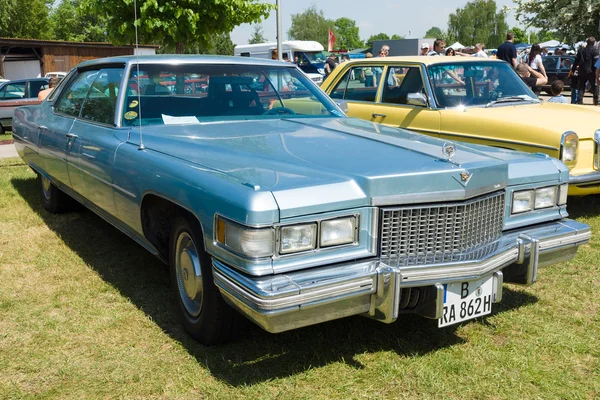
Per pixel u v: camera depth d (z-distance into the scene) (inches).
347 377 113.9
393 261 110.7
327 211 104.6
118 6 468.8
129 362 118.7
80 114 185.8
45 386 110.9
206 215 109.4
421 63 254.7
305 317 101.8
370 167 113.8
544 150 211.0
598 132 215.5
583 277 167.9
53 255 182.1
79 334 131.0
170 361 119.3
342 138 140.3
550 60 909.2
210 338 121.4
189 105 161.8
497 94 257.6
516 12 812.0
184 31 482.6
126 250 187.6
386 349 124.9
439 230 114.6
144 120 156.0
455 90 252.2
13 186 278.7
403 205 110.4
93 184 165.8
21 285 158.9
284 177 108.7
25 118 240.2
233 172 113.0
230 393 107.9
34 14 2113.7
